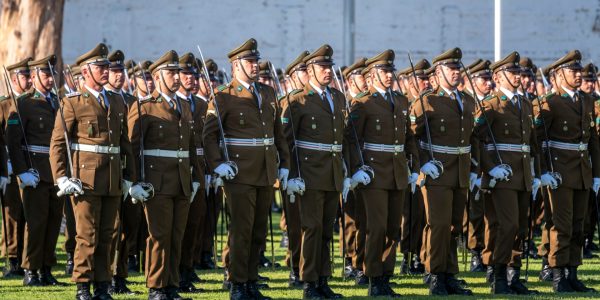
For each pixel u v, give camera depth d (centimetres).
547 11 4859
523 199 1866
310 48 4922
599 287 1942
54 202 1905
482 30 4903
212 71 2395
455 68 1838
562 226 1886
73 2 4856
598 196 2330
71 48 4866
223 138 1650
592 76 2019
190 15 4897
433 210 1812
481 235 2145
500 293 1834
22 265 1892
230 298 1697
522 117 1848
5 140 1923
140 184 1631
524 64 1905
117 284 1805
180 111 1675
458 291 1831
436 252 1812
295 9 4912
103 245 1659
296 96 1747
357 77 2011
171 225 1666
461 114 1825
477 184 1883
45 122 1894
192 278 1952
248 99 1672
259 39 4912
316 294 1725
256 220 1708
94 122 1630
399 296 1780
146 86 1883
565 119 1898
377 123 1777
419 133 1836
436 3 4897
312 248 1717
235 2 4900
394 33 4897
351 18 3394
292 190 1709
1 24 3030
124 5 4872
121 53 1680
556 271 1895
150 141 1650
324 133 1730
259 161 1670
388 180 1775
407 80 2233
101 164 1631
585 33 4856
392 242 1812
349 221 2030
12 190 2012
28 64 1944
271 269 2134
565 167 1898
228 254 1828
